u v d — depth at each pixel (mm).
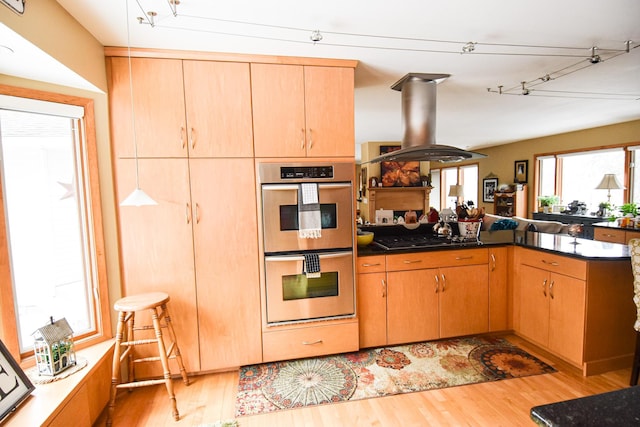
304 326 2494
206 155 2309
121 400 2158
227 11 1804
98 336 2180
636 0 1784
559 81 3178
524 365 2457
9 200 1848
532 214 7008
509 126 5617
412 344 2797
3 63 1688
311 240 2461
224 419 1962
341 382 2291
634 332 2352
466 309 2824
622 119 5121
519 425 1853
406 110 3035
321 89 2459
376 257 2637
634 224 4512
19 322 1876
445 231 3229
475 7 1836
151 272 2295
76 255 2135
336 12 1851
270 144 2389
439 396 2125
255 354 2449
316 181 2449
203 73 2281
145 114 2227
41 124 1975
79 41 1875
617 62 2701
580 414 669
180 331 2350
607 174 5309
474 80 3133
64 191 2066
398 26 2029
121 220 2244
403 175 7684
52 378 1741
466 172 9492
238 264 2391
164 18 1856
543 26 2074
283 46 2248
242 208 2373
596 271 2234
